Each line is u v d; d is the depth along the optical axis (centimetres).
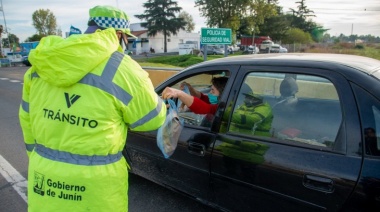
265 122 216
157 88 306
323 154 180
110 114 136
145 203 307
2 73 2261
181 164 258
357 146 169
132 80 140
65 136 135
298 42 6044
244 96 229
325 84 195
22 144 521
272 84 224
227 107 232
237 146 218
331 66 191
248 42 5100
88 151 135
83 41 127
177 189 274
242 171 213
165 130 198
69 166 135
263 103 227
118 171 145
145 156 296
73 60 127
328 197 173
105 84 134
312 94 203
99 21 153
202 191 249
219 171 229
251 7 3634
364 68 188
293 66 206
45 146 142
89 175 136
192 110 247
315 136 191
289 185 190
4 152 480
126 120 145
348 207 167
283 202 195
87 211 138
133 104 141
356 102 174
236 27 3694
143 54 5212
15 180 374
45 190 138
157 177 292
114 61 138
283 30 5988
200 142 241
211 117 246
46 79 133
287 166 190
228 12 3597
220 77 286
